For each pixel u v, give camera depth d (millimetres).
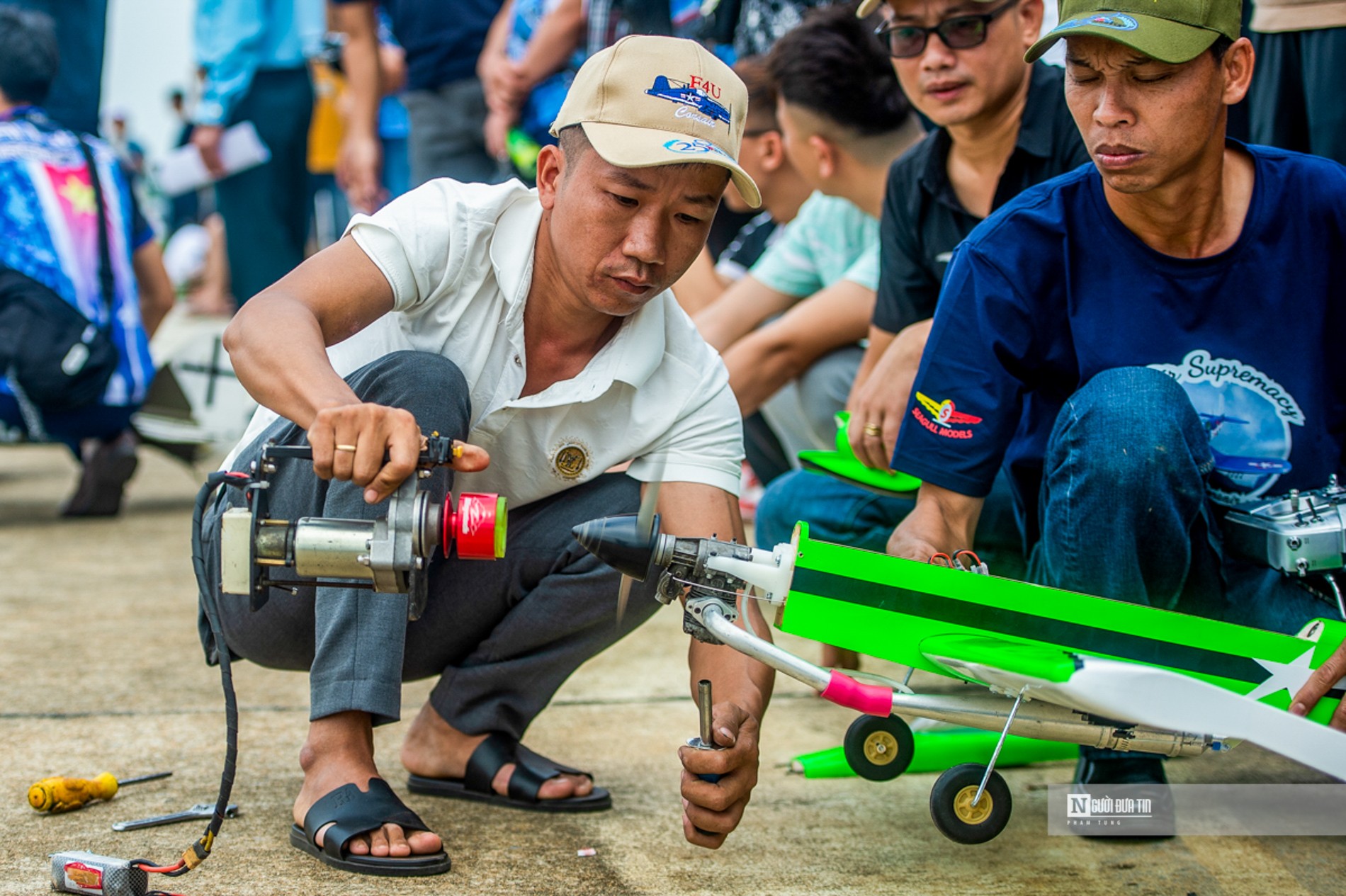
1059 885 1826
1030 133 2564
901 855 1929
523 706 2109
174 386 4695
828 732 2559
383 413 1515
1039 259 2014
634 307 1800
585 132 1712
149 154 15625
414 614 1651
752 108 3521
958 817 1731
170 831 1938
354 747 1887
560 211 1771
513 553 2031
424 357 1859
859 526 2697
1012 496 2396
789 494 2828
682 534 1943
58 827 1951
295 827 1877
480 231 1897
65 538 4355
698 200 1718
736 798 1729
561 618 2018
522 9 4918
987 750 2289
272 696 2688
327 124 7891
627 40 1752
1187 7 1718
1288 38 2857
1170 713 1527
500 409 1928
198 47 6605
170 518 4793
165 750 2324
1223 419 2004
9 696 2639
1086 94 1821
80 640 3090
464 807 2090
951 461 2041
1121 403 1896
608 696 2770
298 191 7160
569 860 1872
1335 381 2000
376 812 1820
